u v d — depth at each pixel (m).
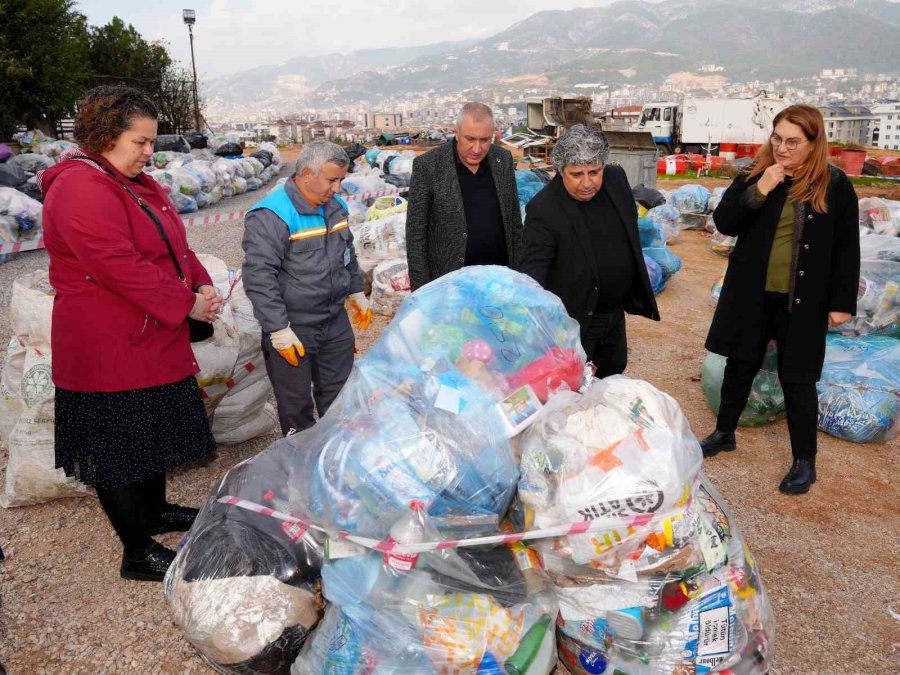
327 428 2.22
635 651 1.91
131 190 2.29
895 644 2.32
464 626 1.81
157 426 2.41
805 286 2.94
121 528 2.52
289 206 2.83
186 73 29.22
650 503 1.85
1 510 3.15
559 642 2.11
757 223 3.06
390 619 1.84
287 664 2.01
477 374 2.17
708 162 18.84
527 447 2.04
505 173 3.43
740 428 3.95
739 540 2.13
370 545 1.90
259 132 46.44
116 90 2.18
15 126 20.77
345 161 2.79
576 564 1.92
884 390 3.71
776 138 2.83
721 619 1.91
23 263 8.13
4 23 19.41
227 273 3.94
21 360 3.25
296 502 2.13
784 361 3.05
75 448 2.37
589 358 3.12
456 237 3.37
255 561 2.03
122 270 2.15
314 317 2.99
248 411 3.57
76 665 2.24
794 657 2.26
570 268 2.84
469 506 1.94
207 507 2.32
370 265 6.25
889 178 17.09
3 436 3.39
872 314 4.29
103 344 2.26
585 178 2.68
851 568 2.71
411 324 2.35
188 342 2.49
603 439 1.95
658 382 4.62
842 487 3.31
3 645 2.32
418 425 2.01
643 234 6.76
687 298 6.66
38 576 2.69
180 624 2.02
